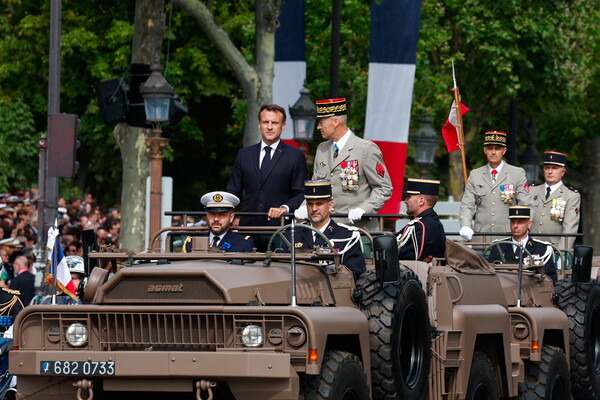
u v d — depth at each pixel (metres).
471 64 103.25
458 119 46.56
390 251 26.88
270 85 66.38
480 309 31.75
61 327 25.56
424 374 28.75
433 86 96.56
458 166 103.81
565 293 38.75
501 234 39.69
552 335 37.53
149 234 49.81
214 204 30.16
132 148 65.62
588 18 104.56
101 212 85.75
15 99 113.50
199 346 24.92
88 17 106.75
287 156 34.31
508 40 100.50
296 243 29.48
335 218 33.19
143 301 25.30
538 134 118.94
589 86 112.19
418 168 110.38
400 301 27.55
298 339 24.38
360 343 26.22
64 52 105.12
